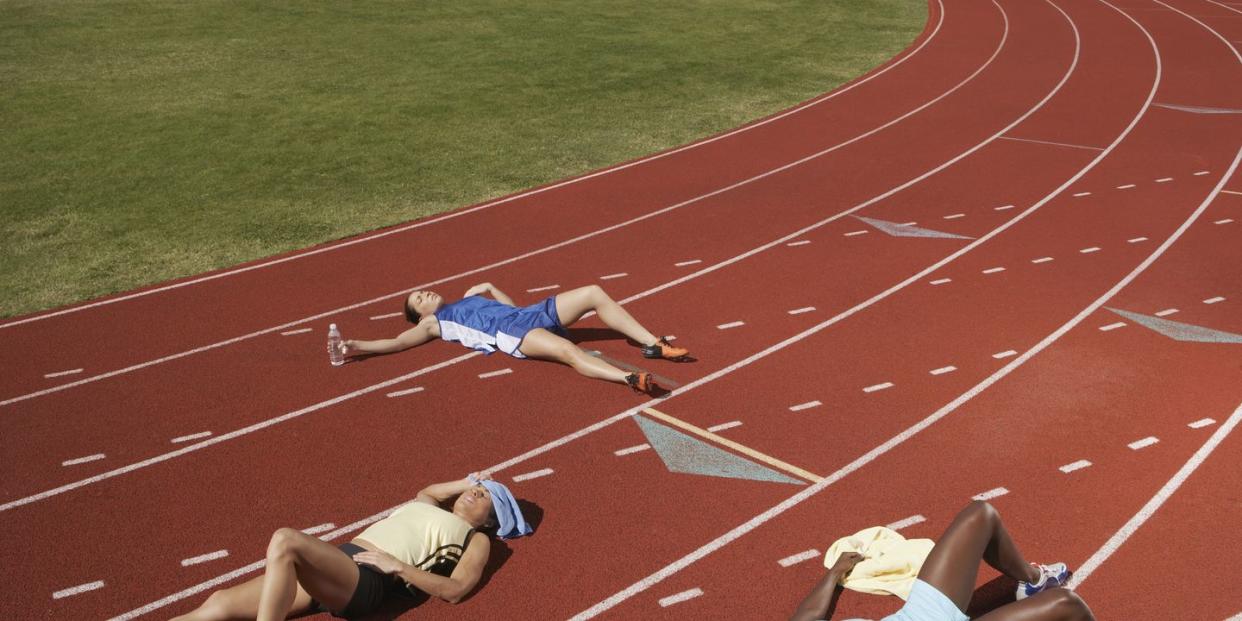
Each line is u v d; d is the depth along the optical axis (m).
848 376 7.45
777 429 6.68
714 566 5.32
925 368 7.57
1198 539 5.51
